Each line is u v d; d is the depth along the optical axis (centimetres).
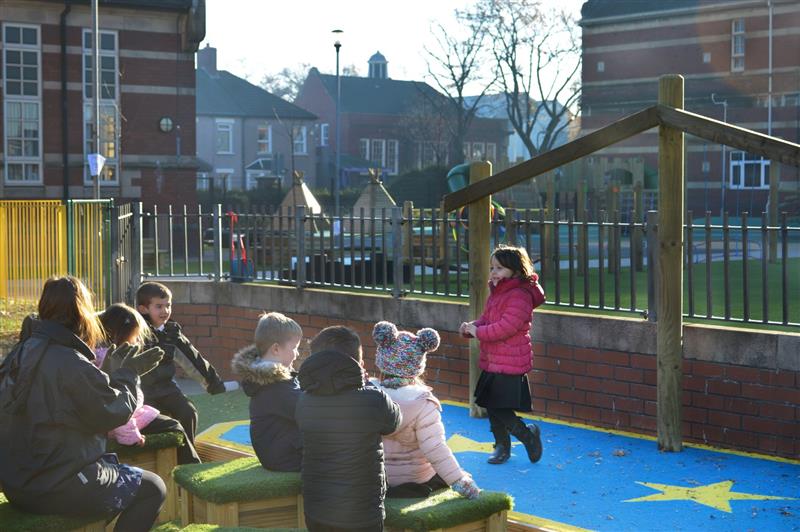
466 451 727
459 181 2769
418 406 485
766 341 703
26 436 433
